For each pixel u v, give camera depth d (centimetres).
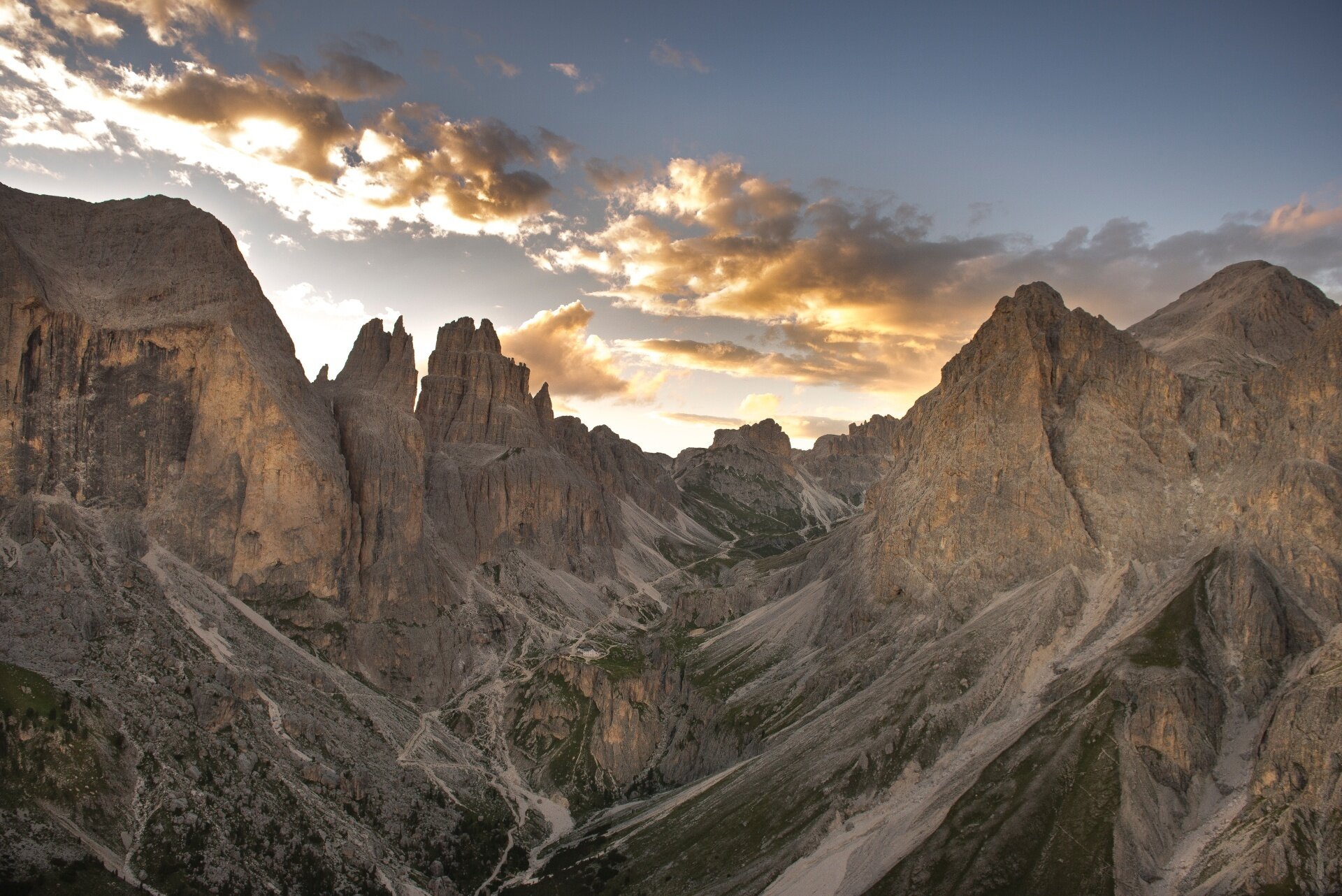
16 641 14638
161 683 15775
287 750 16500
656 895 15500
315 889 14012
